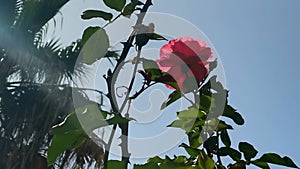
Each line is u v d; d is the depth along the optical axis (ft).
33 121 15.52
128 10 2.64
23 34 16.21
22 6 16.22
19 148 15.42
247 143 2.74
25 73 16.14
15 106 15.88
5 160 15.31
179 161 2.65
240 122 2.76
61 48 15.85
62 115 15.40
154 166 2.33
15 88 16.12
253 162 2.75
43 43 16.22
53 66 15.60
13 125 15.70
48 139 15.51
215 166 2.71
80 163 11.45
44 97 15.64
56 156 2.31
